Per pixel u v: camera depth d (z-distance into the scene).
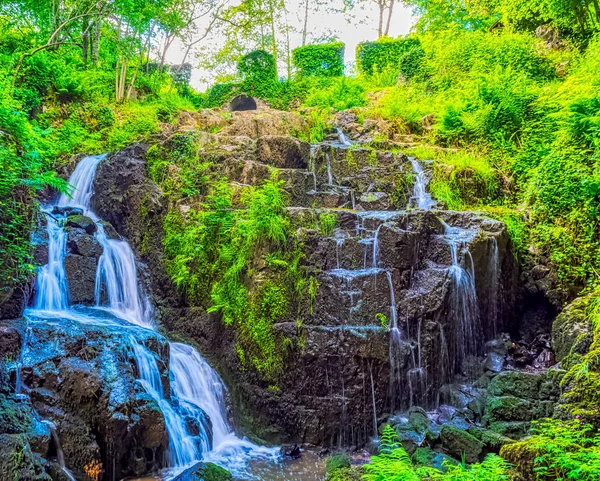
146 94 16.47
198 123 14.35
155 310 8.93
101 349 6.15
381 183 10.73
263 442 7.13
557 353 7.63
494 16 21.55
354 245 7.95
